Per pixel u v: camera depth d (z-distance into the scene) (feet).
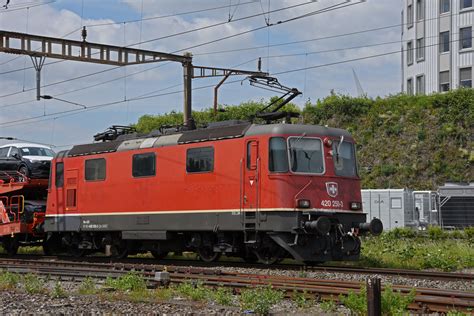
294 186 60.13
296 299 40.86
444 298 37.93
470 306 35.99
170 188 69.41
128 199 74.08
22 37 82.53
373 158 156.04
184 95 92.89
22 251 105.40
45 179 89.97
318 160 62.03
